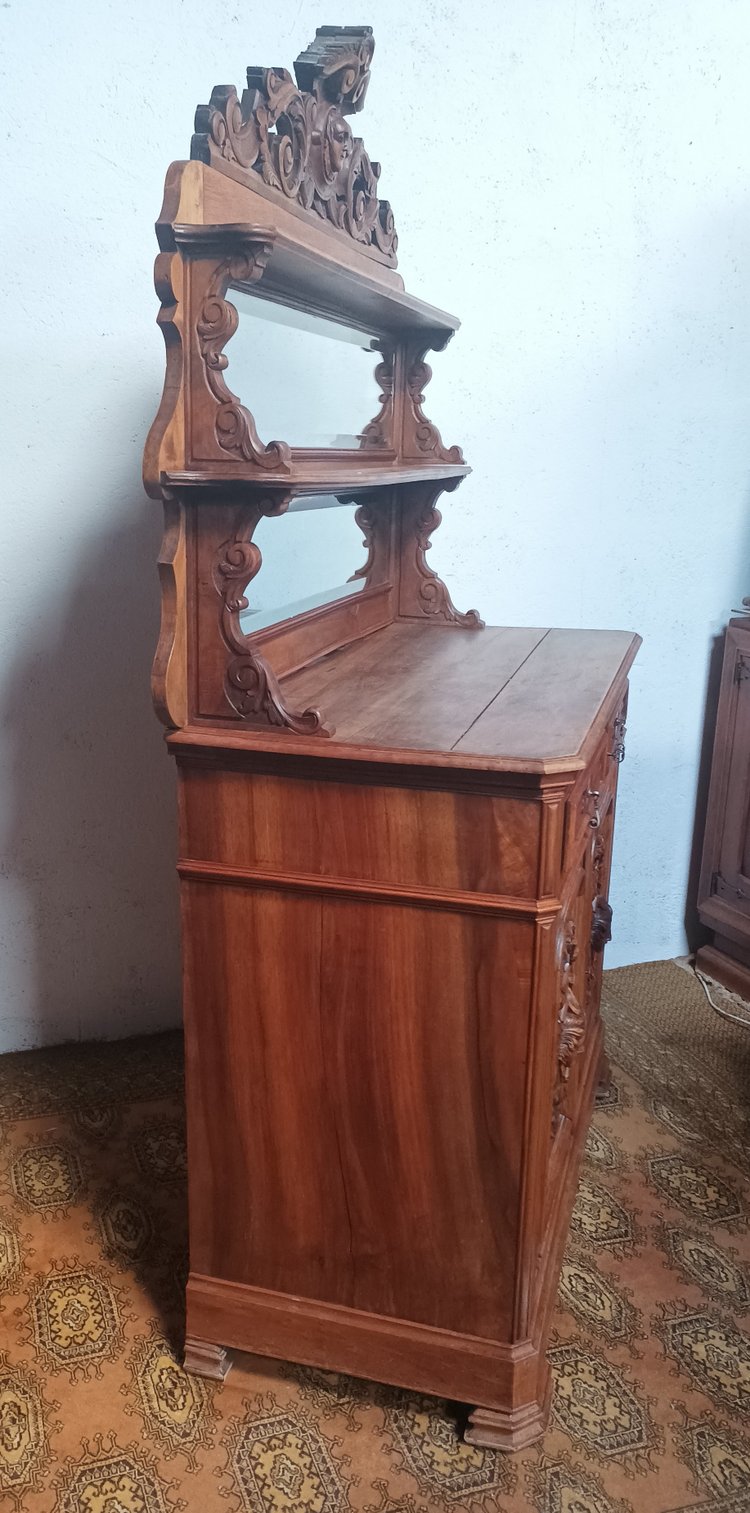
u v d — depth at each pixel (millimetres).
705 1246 1884
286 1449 1483
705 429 2564
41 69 1954
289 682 1652
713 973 2852
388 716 1444
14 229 2012
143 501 2219
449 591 2506
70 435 2141
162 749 2365
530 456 2465
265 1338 1562
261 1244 1536
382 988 1381
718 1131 2219
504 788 1257
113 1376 1601
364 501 2014
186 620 1325
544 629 2160
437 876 1319
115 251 2076
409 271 2277
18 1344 1654
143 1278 1794
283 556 1676
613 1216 1952
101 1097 2295
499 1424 1479
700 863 2885
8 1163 2078
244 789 1355
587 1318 1717
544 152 2287
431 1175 1436
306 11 2088
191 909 1425
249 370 1514
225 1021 1456
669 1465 1466
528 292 2359
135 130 2033
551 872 1285
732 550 2676
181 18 2010
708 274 2459
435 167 2236
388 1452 1482
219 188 1281
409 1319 1504
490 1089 1378
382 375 2051
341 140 1697
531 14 2203
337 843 1342
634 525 2584
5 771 2291
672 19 2277
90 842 2381
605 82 2279
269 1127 1481
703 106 2352
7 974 2422
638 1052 2500
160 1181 2035
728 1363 1636
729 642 2641
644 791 2789
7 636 2217
